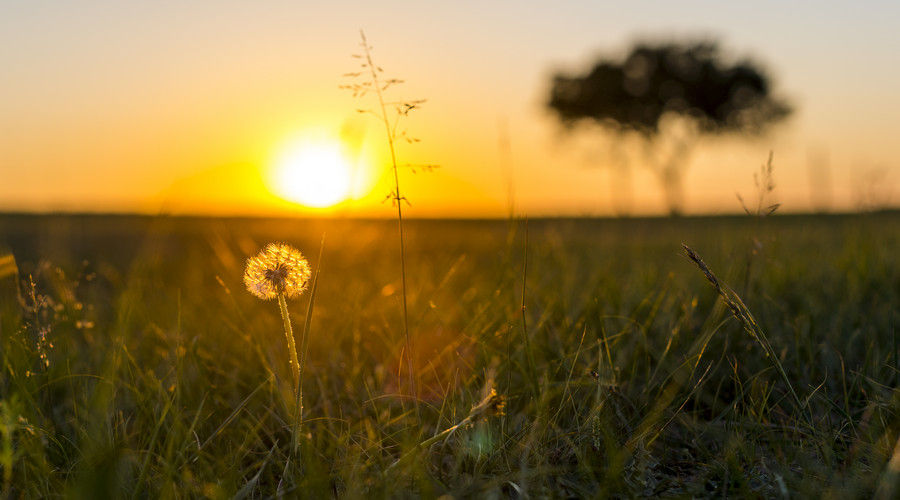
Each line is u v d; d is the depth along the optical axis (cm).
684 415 77
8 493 67
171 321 103
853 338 90
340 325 108
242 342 96
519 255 97
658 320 95
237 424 79
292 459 70
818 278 121
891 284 110
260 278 70
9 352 79
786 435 73
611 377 80
